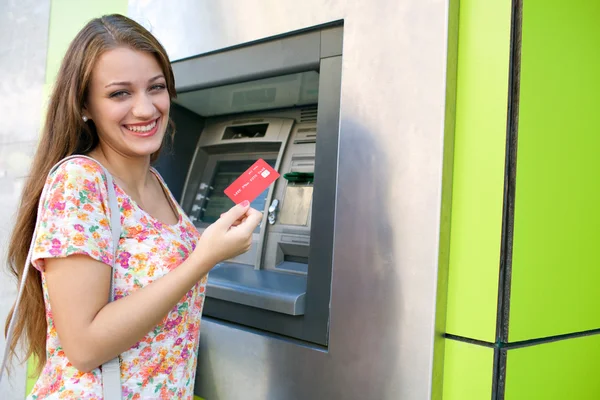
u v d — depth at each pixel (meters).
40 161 0.90
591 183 1.14
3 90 2.27
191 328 0.96
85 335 0.75
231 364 1.38
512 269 0.95
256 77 1.39
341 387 1.14
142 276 0.86
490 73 0.97
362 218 1.11
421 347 1.00
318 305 1.21
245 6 1.38
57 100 0.90
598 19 1.15
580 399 1.13
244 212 0.89
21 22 2.19
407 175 1.04
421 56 1.03
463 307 1.00
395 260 1.05
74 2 1.96
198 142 2.03
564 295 1.08
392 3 1.08
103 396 0.81
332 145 1.20
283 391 1.26
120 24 0.90
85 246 0.76
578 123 1.10
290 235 1.63
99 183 0.84
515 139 0.95
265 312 1.32
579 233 1.11
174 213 1.08
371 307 1.09
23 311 0.93
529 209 0.98
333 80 1.21
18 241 0.90
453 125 1.02
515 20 0.95
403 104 1.05
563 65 1.05
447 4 0.99
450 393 1.02
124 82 0.86
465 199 1.00
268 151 1.86
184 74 1.57
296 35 1.29
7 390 2.12
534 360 1.01
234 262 1.77
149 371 0.87
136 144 0.91
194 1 1.52
